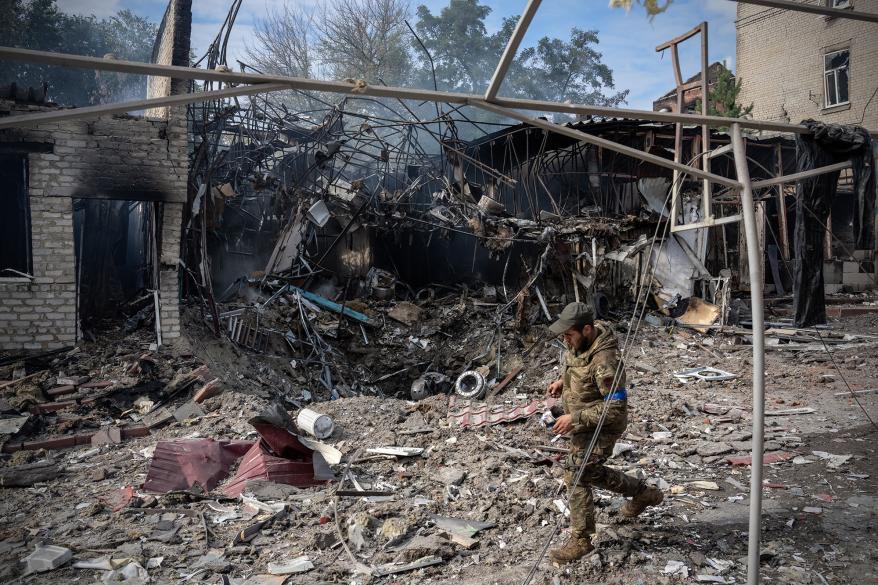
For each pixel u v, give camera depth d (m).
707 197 3.78
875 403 8.15
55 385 8.28
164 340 9.98
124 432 7.24
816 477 5.50
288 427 6.05
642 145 17.69
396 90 2.87
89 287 11.49
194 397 8.35
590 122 16.80
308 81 2.78
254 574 3.94
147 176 9.87
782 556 3.97
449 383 13.55
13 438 6.99
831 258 19.98
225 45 11.96
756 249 3.27
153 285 10.84
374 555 4.18
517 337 14.14
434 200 16.83
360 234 16.66
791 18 25.28
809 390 9.12
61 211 9.33
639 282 15.27
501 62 2.78
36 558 4.02
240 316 12.69
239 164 14.83
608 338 3.85
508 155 20.05
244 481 5.48
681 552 4.03
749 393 9.12
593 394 3.87
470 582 3.74
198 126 12.77
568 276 15.45
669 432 7.17
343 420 7.56
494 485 5.41
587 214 17.77
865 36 22.59
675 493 5.17
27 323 9.20
